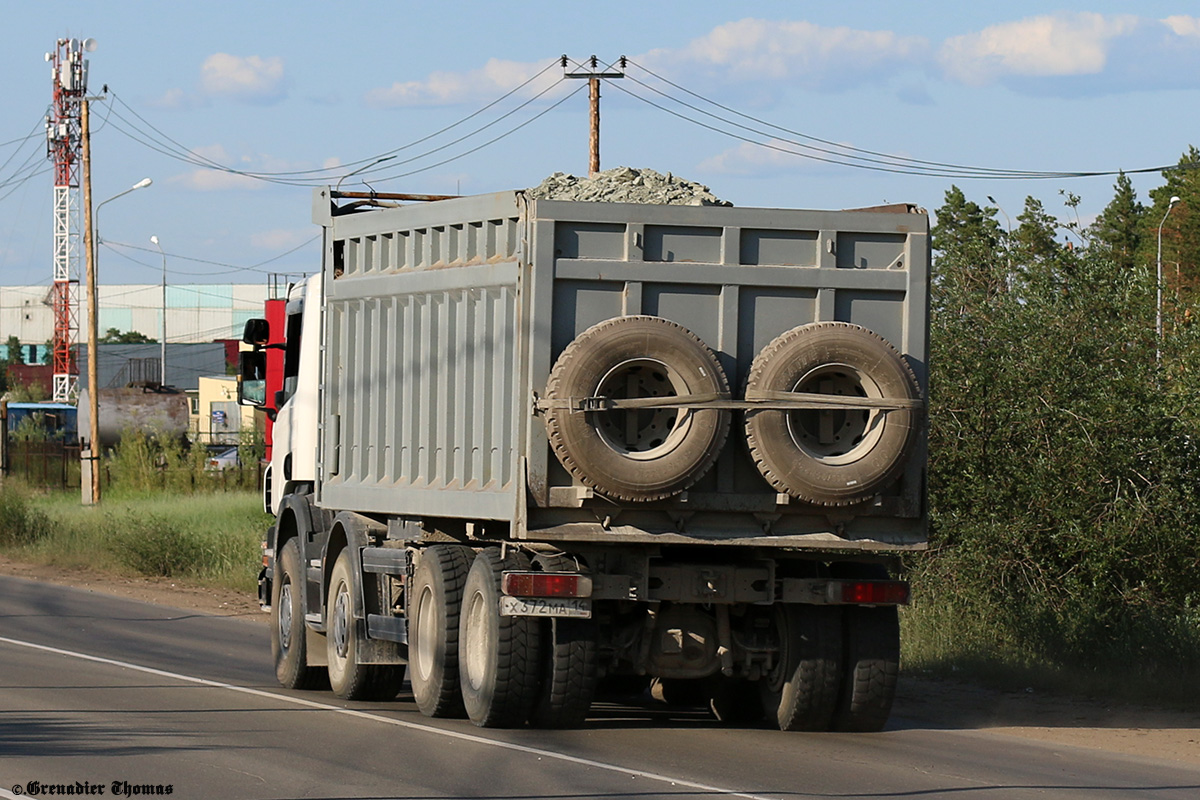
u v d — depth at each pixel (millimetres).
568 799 25234
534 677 32812
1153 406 49156
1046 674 44094
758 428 31312
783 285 32344
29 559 91812
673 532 31891
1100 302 51594
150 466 141250
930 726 36625
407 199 43281
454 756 29656
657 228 32000
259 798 25234
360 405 40438
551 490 31328
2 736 31391
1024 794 26812
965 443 51188
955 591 51031
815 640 33781
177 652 50406
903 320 32875
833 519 32375
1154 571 49094
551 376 31000
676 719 37125
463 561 35406
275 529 46688
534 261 31516
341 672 40375
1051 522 50031
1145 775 29781
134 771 27609
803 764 29578
